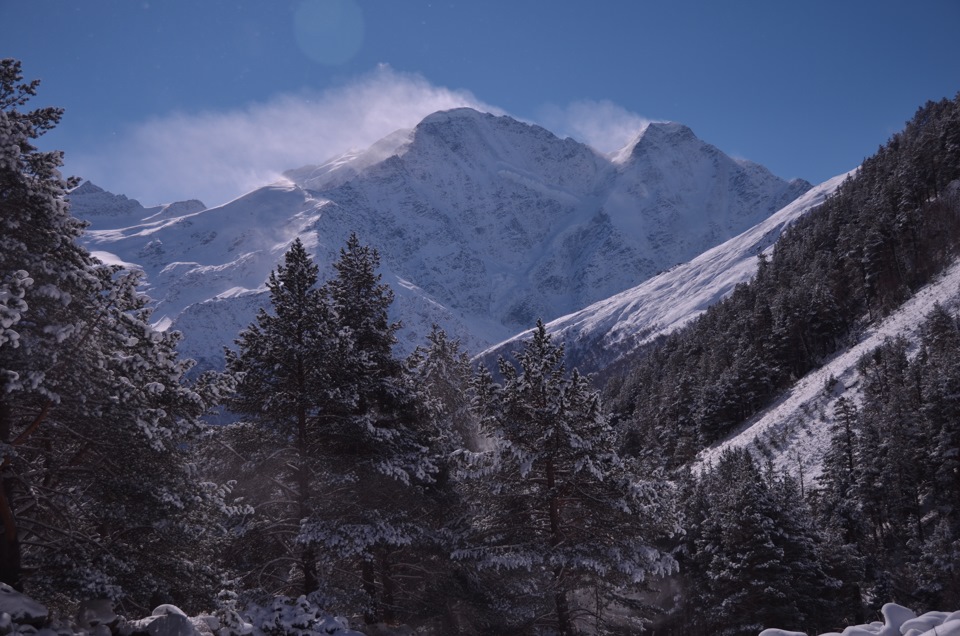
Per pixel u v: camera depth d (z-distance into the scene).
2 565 10.92
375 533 17.75
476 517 21.03
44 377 10.54
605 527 19.64
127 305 13.05
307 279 18.59
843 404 67.56
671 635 39.94
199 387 13.88
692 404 110.19
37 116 12.54
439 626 21.84
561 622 19.55
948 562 47.12
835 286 118.88
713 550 39.50
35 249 11.52
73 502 12.63
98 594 11.06
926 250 107.38
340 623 13.68
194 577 13.18
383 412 21.08
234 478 18.44
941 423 59.50
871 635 8.41
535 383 19.83
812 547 39.91
